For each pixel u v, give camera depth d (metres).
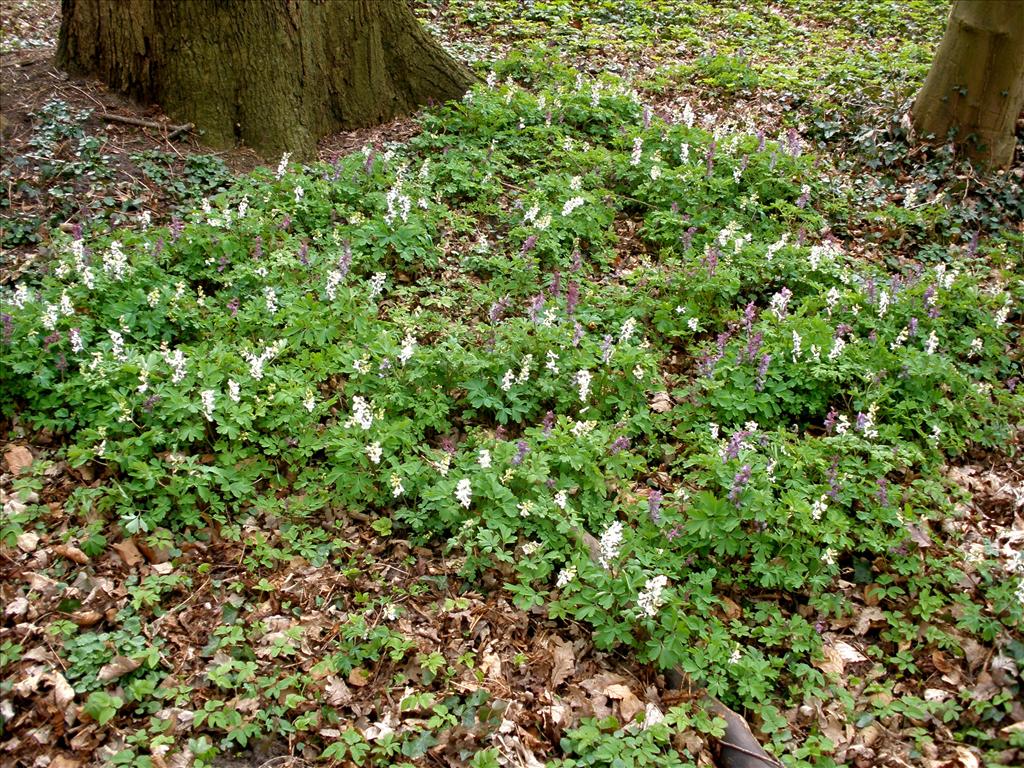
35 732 1.30
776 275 2.12
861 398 1.81
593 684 1.42
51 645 1.38
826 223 2.34
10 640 1.37
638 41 3.36
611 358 1.80
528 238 2.07
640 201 2.34
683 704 1.38
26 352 1.66
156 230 1.98
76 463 1.53
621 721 1.38
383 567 1.55
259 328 1.84
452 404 1.78
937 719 1.37
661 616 1.43
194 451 1.66
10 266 1.91
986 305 2.08
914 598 1.54
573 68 2.93
